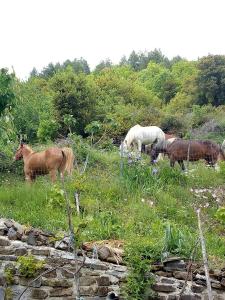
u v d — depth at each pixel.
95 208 11.29
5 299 8.77
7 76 14.23
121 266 8.83
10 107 14.45
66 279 8.82
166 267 8.80
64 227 9.98
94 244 9.14
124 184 13.05
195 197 13.28
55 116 29.66
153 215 11.44
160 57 98.94
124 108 39.94
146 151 19.34
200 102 49.97
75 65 86.19
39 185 12.91
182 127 35.19
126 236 9.92
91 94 34.66
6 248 9.01
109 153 18.31
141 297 8.61
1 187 12.76
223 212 7.53
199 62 50.41
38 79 36.84
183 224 11.42
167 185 13.52
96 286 8.77
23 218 10.30
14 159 13.68
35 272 8.83
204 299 8.63
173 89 60.94
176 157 15.48
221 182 14.30
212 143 15.50
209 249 9.79
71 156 13.31
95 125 14.82
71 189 11.90
